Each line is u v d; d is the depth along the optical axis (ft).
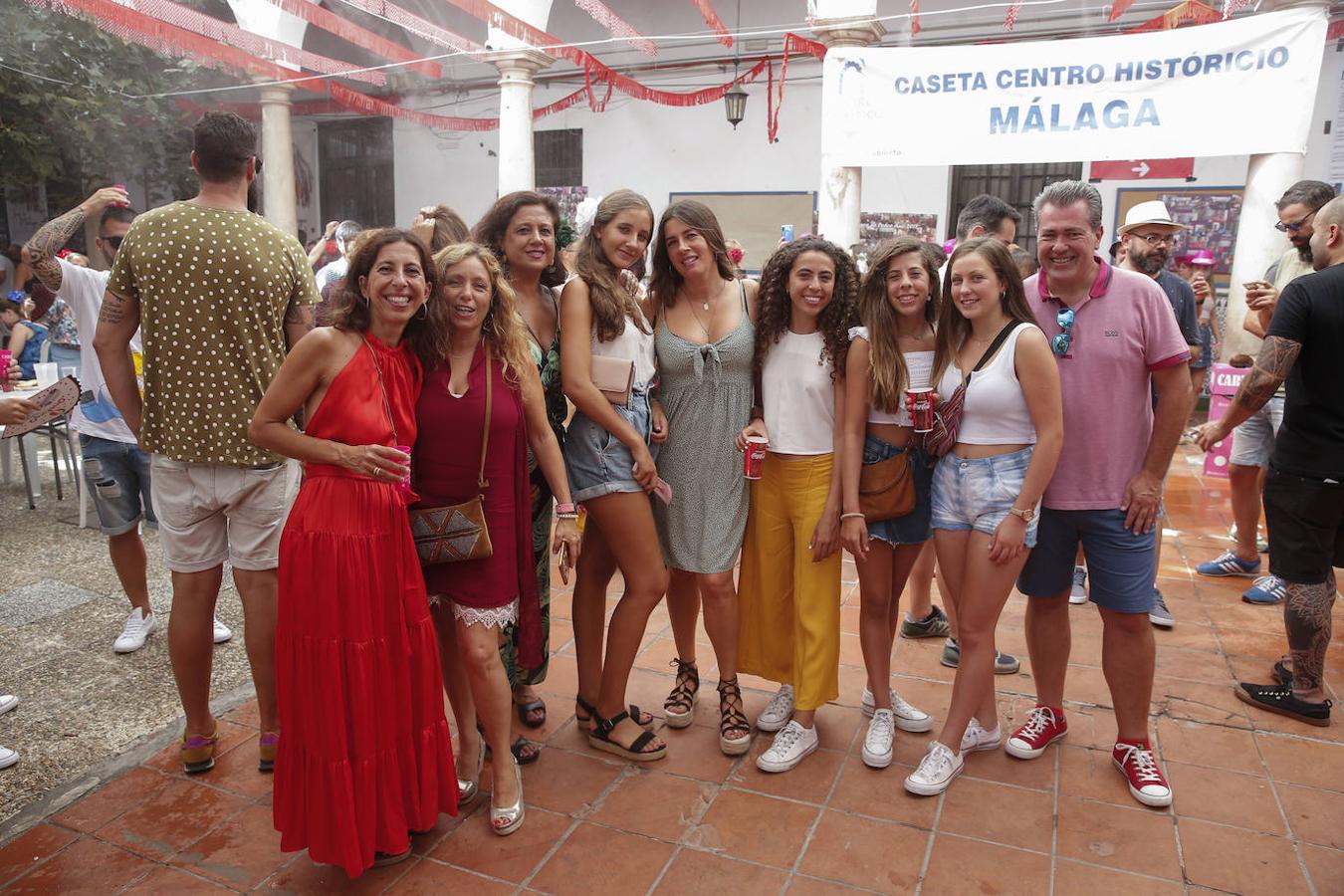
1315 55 15.19
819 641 9.78
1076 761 9.89
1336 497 10.07
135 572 12.78
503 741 8.60
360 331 7.68
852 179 22.04
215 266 8.84
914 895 7.81
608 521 9.51
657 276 9.90
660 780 9.61
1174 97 15.98
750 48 33.96
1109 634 9.36
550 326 9.84
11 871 8.16
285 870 8.21
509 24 21.81
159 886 7.99
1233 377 18.61
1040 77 16.62
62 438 20.44
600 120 37.04
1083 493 9.09
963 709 9.33
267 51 19.99
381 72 26.02
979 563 8.97
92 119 25.99
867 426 9.53
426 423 8.05
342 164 41.50
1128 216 14.24
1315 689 10.66
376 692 7.68
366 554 7.51
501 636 9.07
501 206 9.35
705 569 9.85
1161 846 8.42
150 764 9.91
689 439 9.77
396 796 7.88
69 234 11.64
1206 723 10.66
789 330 9.77
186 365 8.98
